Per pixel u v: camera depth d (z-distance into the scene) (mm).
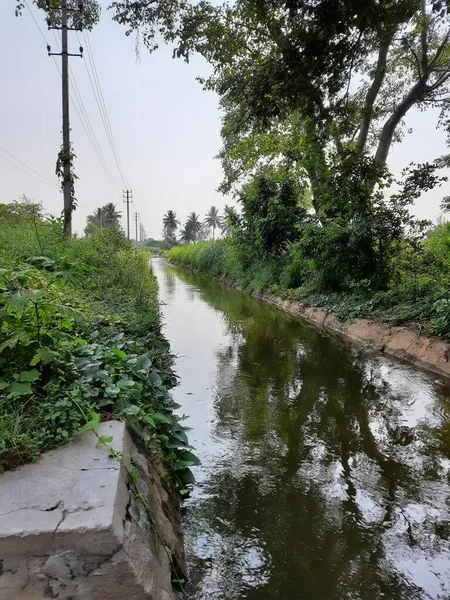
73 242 10523
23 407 2547
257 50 8977
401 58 12055
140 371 3807
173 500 3148
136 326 6117
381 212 9578
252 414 5230
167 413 3932
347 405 5543
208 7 7926
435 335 7266
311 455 4254
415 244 9531
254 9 6941
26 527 1780
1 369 2816
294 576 2725
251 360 7641
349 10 5965
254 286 17344
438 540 3078
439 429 4859
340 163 10258
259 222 16250
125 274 9938
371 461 4156
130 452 2574
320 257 11117
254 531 3127
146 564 1954
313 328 10562
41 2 7855
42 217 12148
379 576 2744
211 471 3928
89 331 4523
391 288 9633
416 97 11172
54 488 2043
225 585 2627
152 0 7586
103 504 1942
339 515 3332
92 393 2881
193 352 8148
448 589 2652
